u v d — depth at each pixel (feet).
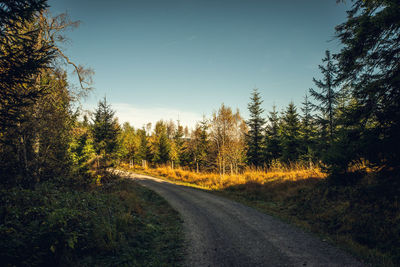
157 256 18.02
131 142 150.51
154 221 28.73
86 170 46.06
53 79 38.01
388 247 17.58
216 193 50.93
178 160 127.95
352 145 25.03
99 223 21.80
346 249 18.03
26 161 29.32
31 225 15.69
